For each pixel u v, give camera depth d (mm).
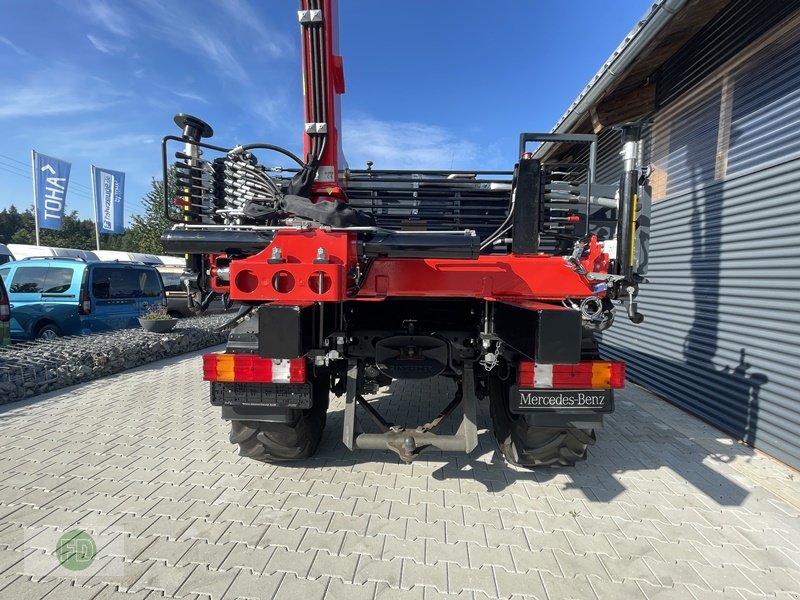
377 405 4566
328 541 2291
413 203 3744
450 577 2045
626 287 2422
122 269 8047
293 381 2502
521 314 2303
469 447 2762
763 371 3541
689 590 1998
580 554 2230
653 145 5172
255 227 2332
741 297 3801
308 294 2014
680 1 3387
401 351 3012
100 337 6590
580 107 5203
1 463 3119
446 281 2709
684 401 4578
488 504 2695
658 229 5094
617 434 3910
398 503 2684
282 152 2693
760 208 3596
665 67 4914
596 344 2697
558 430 2822
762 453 3518
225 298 3227
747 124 3766
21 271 7430
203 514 2516
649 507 2693
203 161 2910
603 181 6223
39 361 5125
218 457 3279
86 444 3475
